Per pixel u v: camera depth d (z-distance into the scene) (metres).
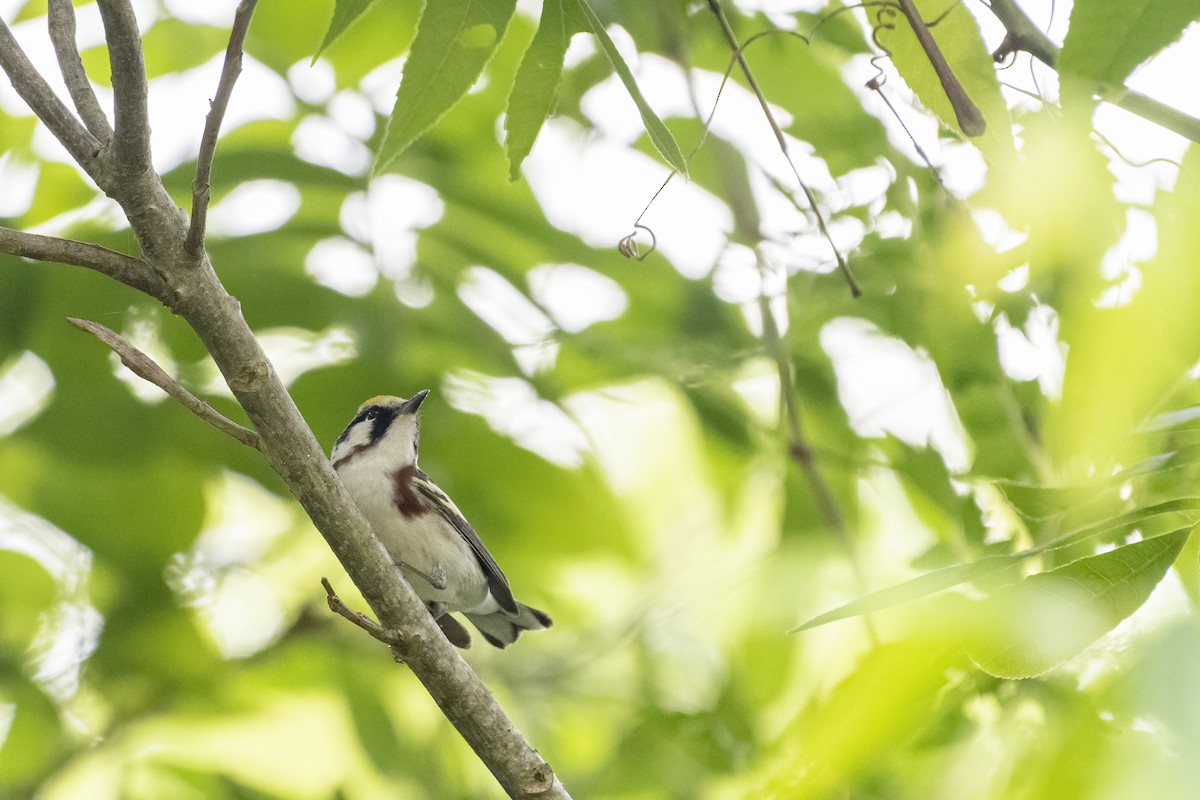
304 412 11.11
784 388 10.11
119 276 5.50
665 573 12.31
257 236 11.12
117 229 11.08
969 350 8.54
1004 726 5.22
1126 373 5.55
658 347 11.26
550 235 11.73
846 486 10.77
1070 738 4.25
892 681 3.38
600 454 12.41
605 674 12.09
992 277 8.27
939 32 6.44
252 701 12.20
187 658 11.60
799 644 9.48
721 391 11.01
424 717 12.69
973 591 4.75
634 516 12.95
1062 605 3.51
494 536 11.77
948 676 3.48
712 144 10.59
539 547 11.80
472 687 6.16
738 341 11.14
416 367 11.51
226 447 11.38
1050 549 4.20
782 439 10.66
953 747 5.31
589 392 12.38
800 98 10.52
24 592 11.52
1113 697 4.13
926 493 9.38
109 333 5.62
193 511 11.46
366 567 5.95
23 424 11.20
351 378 11.13
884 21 6.61
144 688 11.51
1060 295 6.50
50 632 11.51
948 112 6.47
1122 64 5.17
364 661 12.50
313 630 12.55
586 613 12.59
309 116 11.41
